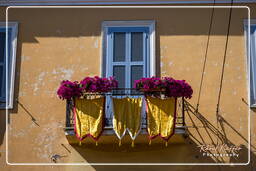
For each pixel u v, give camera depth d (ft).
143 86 35.99
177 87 35.68
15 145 37.63
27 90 38.86
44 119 38.14
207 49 39.32
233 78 38.58
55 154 37.32
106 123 37.06
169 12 40.40
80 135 35.29
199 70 38.83
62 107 38.42
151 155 36.96
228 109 37.83
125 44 39.86
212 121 37.60
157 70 38.99
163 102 35.81
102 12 40.63
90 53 39.70
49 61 39.58
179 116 37.47
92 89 35.78
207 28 39.88
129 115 35.55
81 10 40.73
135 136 35.04
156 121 35.42
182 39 39.68
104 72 39.22
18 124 38.09
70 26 40.40
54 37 40.16
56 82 39.04
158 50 39.45
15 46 39.91
